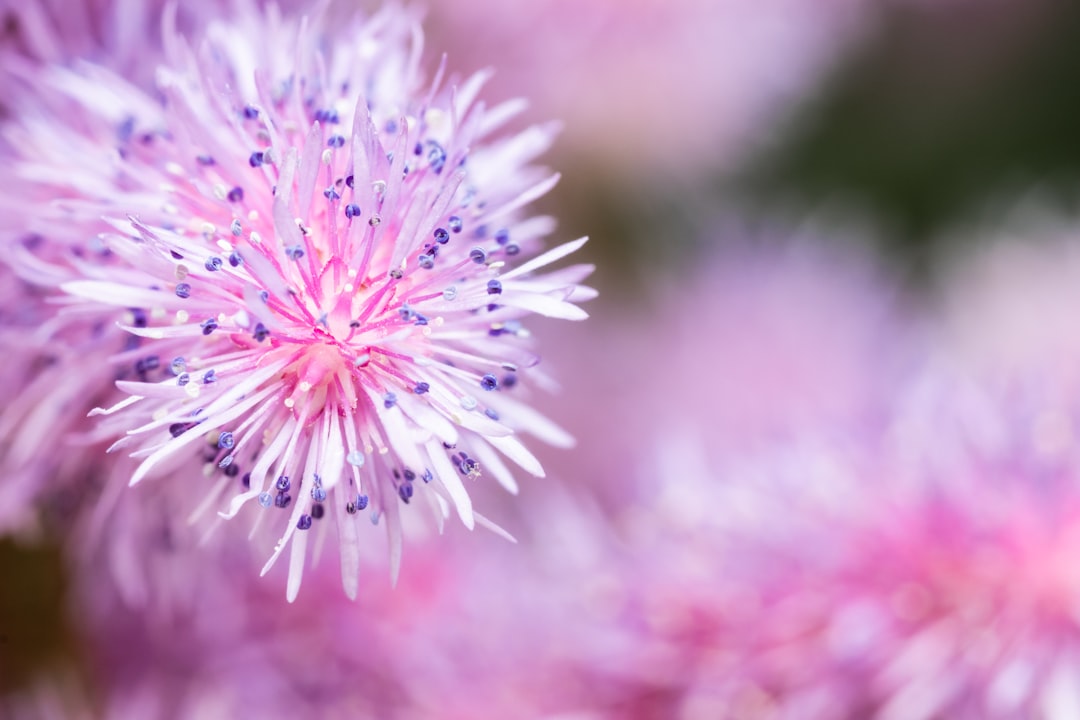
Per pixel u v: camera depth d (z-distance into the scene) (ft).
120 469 0.28
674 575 0.33
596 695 0.34
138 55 0.30
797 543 0.33
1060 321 0.46
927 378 0.34
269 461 0.25
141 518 0.28
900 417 0.34
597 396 0.45
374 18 0.29
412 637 0.34
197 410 0.26
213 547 0.29
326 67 0.28
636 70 0.47
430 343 0.26
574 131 0.47
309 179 0.25
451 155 0.26
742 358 0.45
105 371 0.28
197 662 0.34
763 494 0.33
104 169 0.27
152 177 0.27
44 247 0.28
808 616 0.33
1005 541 0.32
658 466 0.36
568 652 0.34
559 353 0.44
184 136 0.27
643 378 0.45
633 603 0.34
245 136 0.26
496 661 0.34
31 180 0.28
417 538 0.30
